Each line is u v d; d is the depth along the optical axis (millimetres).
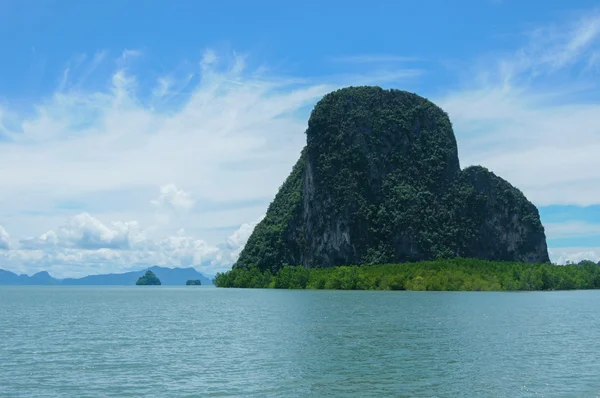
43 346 57781
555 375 42000
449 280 192625
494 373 42656
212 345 57469
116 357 50531
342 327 72062
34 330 73125
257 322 80438
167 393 37281
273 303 125000
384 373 42750
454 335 63625
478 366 45219
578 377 41344
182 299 166875
